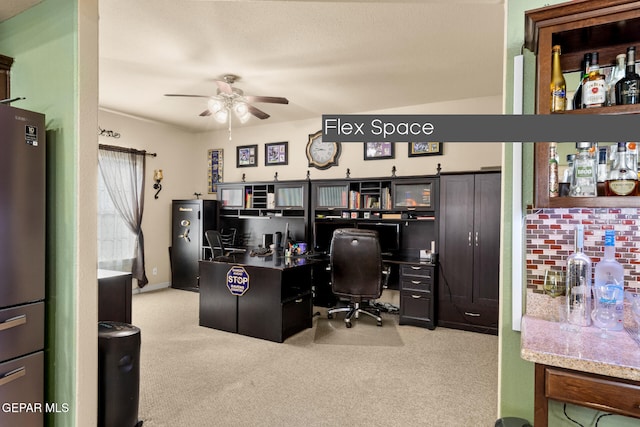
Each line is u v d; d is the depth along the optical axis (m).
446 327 4.12
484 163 4.42
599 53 1.42
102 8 2.47
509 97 1.48
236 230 6.14
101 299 2.60
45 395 1.88
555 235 1.48
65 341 1.81
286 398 2.51
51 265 1.86
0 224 1.63
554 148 1.38
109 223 5.15
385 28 2.74
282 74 3.69
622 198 1.23
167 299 5.22
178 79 3.84
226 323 3.86
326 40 2.94
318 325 4.16
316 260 4.14
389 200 4.59
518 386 1.48
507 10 1.48
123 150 5.23
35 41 1.95
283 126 5.77
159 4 2.42
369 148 5.09
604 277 1.41
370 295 4.02
